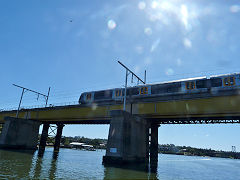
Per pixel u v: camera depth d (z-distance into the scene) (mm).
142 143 36094
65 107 49906
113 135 30234
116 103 40469
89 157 52688
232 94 29281
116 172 23234
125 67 34750
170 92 35750
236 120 36000
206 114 31844
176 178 23438
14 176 16594
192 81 34219
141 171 26250
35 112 57406
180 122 41062
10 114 64875
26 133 56438
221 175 32625
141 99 37406
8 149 51156
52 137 67750
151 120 41562
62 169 23594
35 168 22375
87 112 44938
